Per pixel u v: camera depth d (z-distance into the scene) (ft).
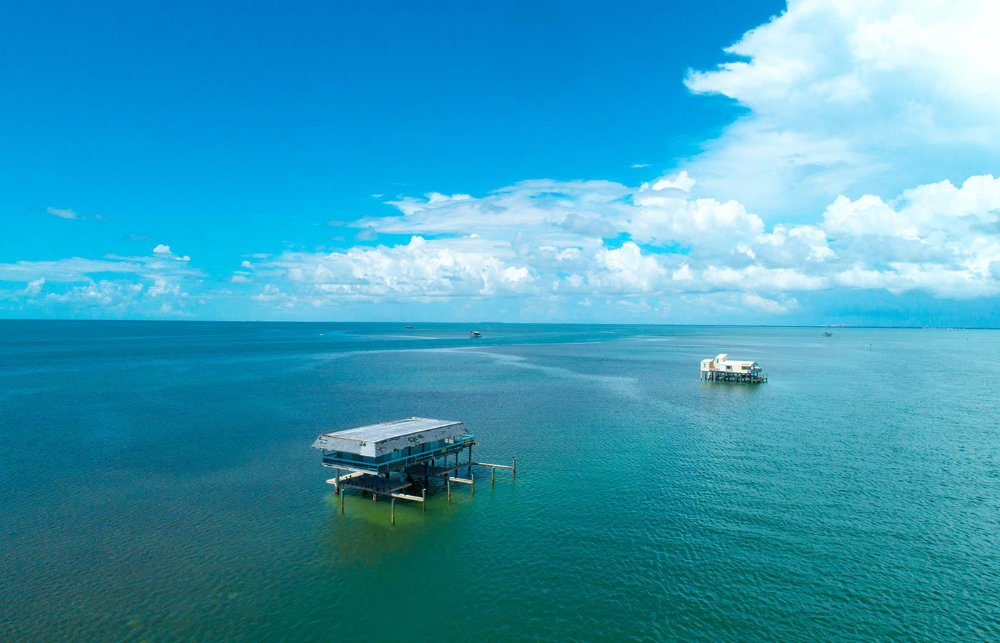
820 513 149.89
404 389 350.43
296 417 259.19
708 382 399.24
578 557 127.34
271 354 610.65
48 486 164.25
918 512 150.82
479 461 196.85
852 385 388.78
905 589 114.01
